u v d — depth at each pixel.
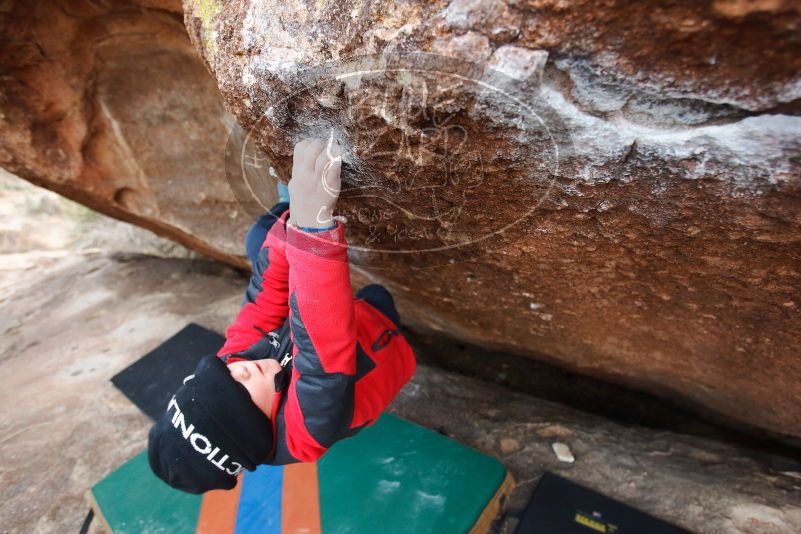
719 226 0.60
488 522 1.15
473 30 0.47
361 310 0.98
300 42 0.56
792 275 0.65
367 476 1.24
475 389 1.61
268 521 1.18
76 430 1.57
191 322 2.07
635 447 1.31
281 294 0.97
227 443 0.77
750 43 0.41
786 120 0.46
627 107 0.49
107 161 1.64
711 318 0.86
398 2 0.49
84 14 1.15
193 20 0.65
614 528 1.09
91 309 2.38
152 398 1.67
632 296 0.88
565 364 1.67
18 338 2.28
